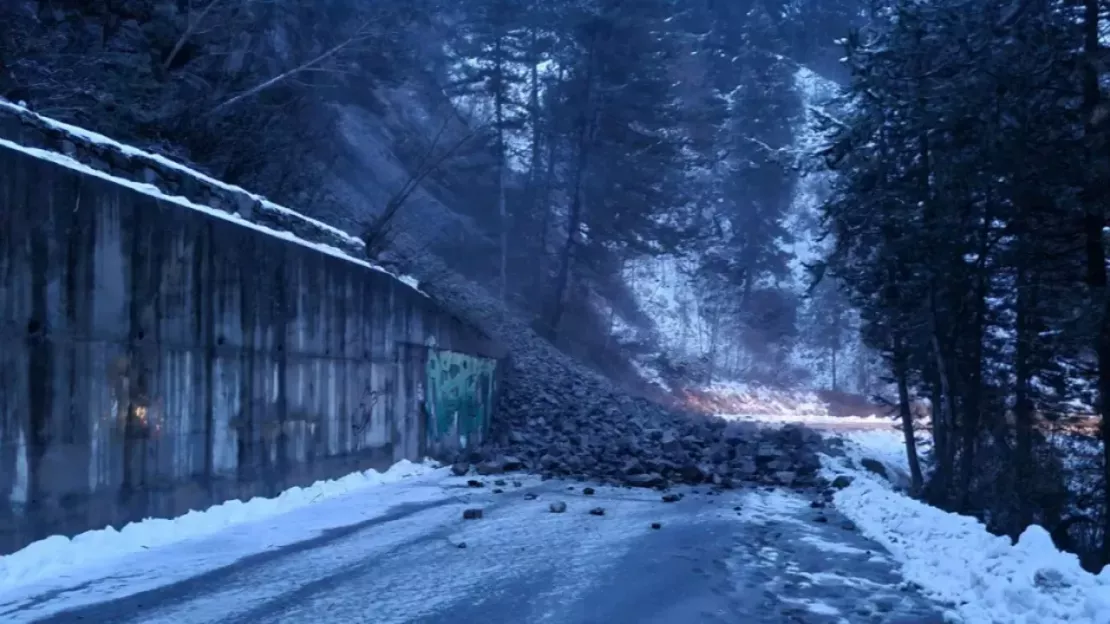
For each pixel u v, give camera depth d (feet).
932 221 57.26
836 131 64.54
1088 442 67.92
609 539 35.22
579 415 76.33
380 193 105.19
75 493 28.55
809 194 209.77
